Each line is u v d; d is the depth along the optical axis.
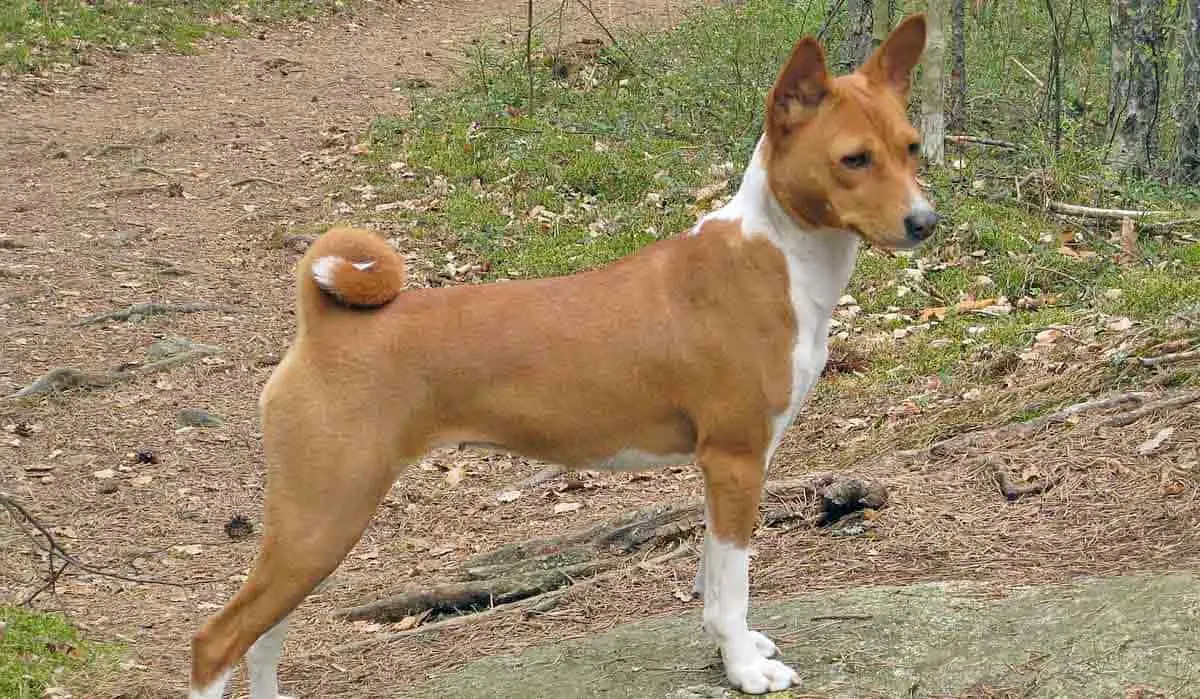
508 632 4.94
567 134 11.86
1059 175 10.02
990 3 16.72
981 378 6.88
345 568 5.88
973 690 3.78
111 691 4.56
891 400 6.91
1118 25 11.63
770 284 3.74
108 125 13.11
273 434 3.74
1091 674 3.74
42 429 7.21
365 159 12.01
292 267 9.83
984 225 9.12
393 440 3.76
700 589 4.33
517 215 10.36
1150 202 9.76
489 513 6.36
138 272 9.54
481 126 12.14
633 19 18.50
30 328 8.48
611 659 4.30
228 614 3.78
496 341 3.77
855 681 3.90
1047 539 4.95
